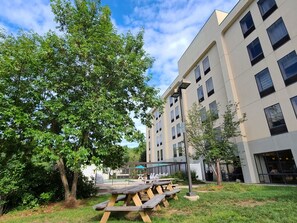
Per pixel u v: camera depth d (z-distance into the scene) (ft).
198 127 51.19
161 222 16.10
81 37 28.84
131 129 28.91
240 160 52.65
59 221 19.57
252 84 52.90
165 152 112.57
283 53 45.09
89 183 38.86
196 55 79.00
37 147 24.67
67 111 26.94
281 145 44.60
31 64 26.04
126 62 30.99
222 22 63.46
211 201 24.26
